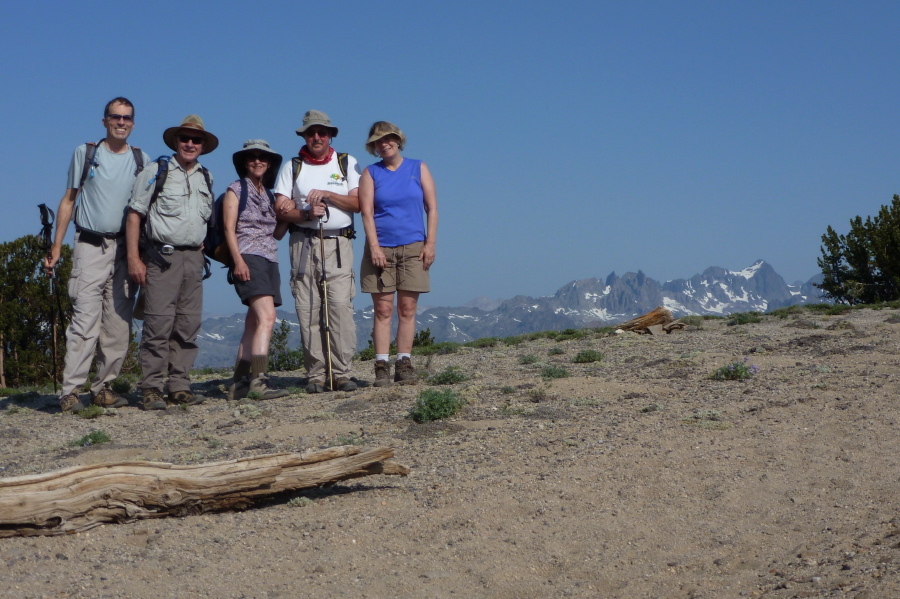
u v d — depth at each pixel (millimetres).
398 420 8328
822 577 3988
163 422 9242
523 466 6391
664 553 4613
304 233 10500
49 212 9984
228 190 10219
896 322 15656
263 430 8328
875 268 38438
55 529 5047
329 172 10328
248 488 5531
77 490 5113
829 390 8555
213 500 5480
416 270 10461
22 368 31578
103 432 8430
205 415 9508
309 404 9711
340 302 10555
